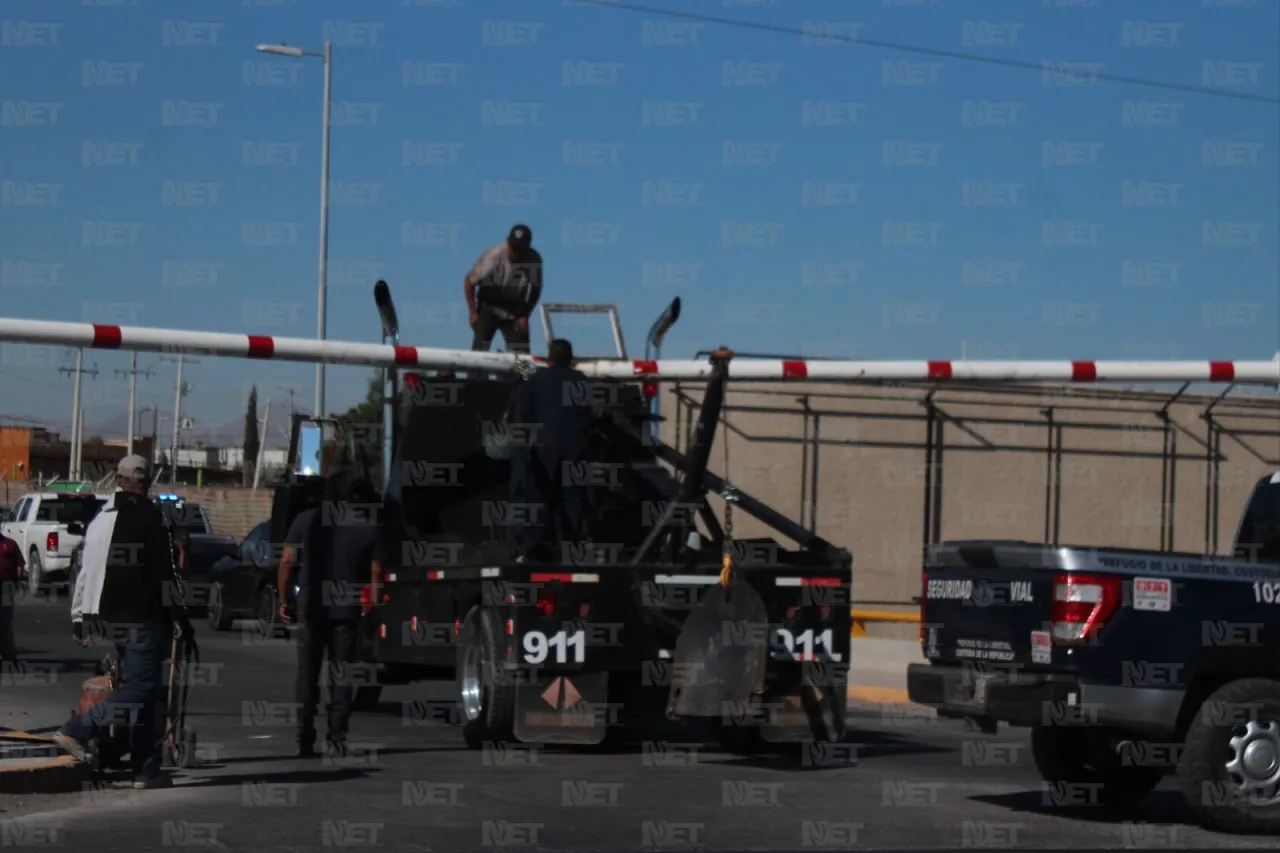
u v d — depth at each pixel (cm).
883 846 1324
